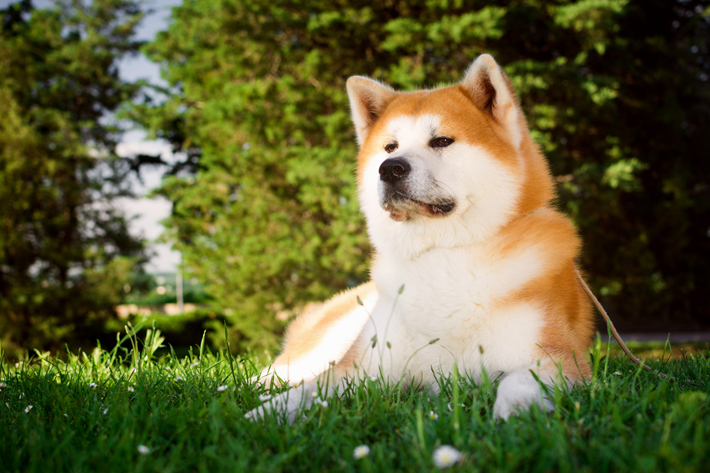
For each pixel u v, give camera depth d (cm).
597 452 146
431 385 246
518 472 140
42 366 342
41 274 1639
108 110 2339
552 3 1310
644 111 1591
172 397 245
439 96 284
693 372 277
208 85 1652
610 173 1169
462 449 152
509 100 267
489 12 1141
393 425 184
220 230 1498
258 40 1377
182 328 2058
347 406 216
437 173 250
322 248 1295
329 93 1364
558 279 249
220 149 1535
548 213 268
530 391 189
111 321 1778
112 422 193
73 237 1836
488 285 234
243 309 1359
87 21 2411
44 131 1930
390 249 272
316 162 1214
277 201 1395
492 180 253
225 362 331
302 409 199
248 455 158
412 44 1229
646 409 184
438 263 245
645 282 1459
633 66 1500
